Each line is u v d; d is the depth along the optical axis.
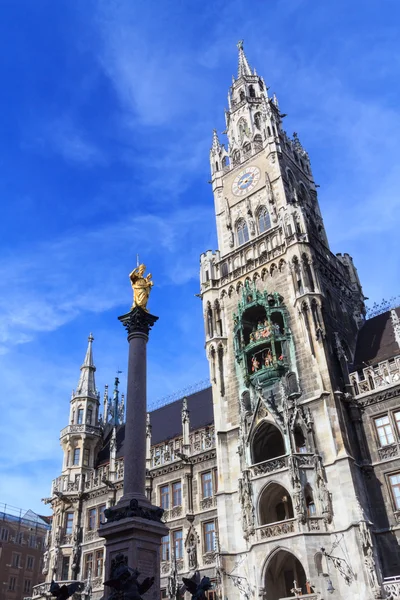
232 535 38.97
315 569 33.06
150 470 49.69
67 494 55.09
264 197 52.94
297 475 35.94
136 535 23.56
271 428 40.75
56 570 51.78
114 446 55.69
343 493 34.97
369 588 31.33
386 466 36.69
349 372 43.53
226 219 54.84
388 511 35.31
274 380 41.81
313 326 41.81
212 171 59.81
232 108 63.56
